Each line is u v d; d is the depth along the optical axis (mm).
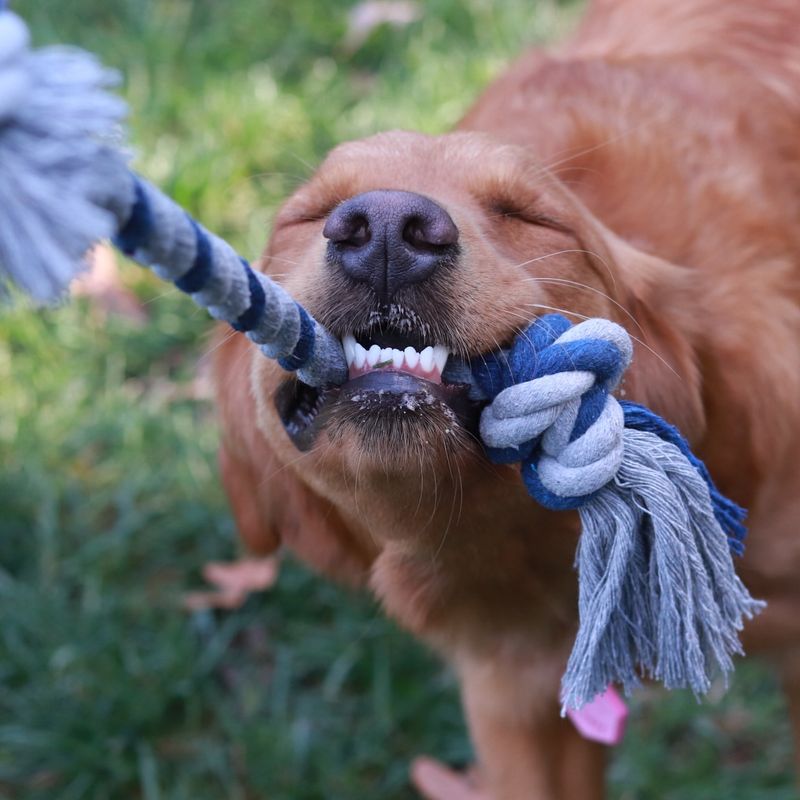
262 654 3443
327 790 3096
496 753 2709
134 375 4137
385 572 2324
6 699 3275
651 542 1813
